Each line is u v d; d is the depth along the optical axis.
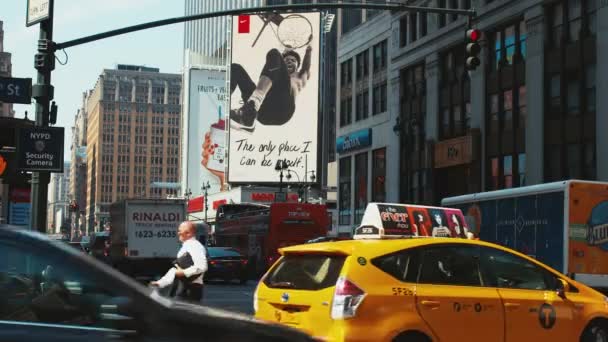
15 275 4.23
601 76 36.03
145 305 4.27
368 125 62.12
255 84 79.44
